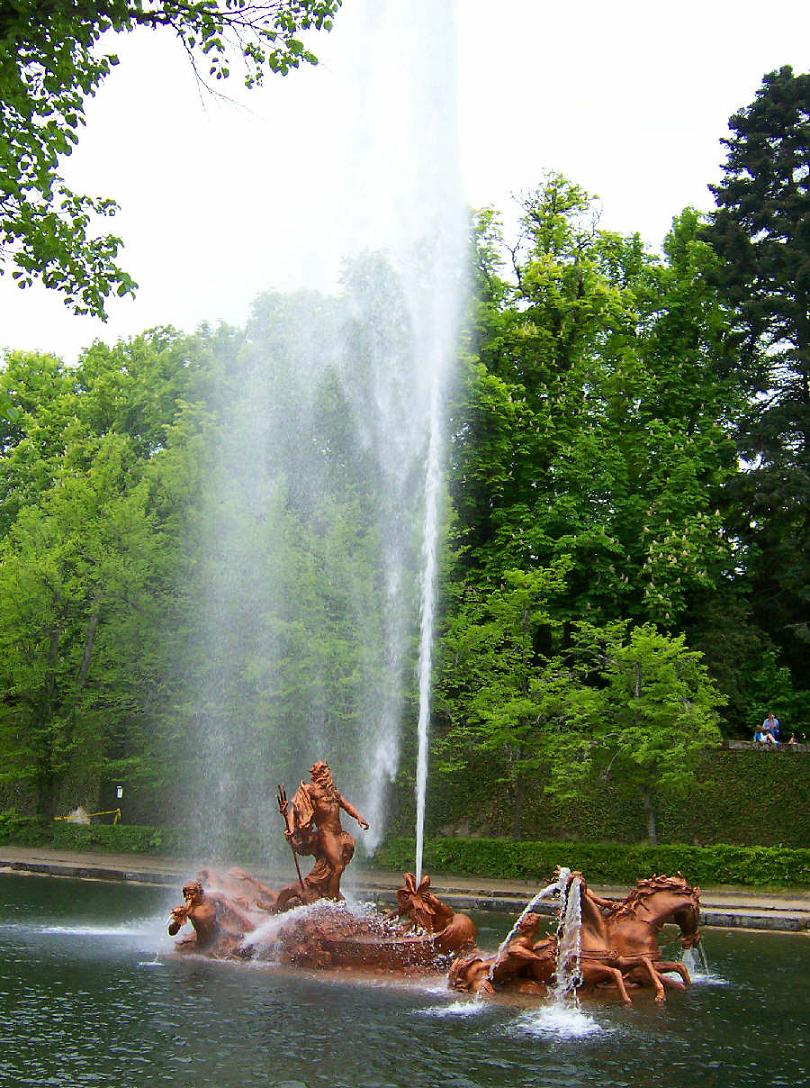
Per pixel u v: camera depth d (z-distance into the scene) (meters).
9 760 42.19
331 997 15.01
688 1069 11.80
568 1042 12.88
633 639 32.72
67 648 41.53
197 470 37.03
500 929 23.39
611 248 46.34
